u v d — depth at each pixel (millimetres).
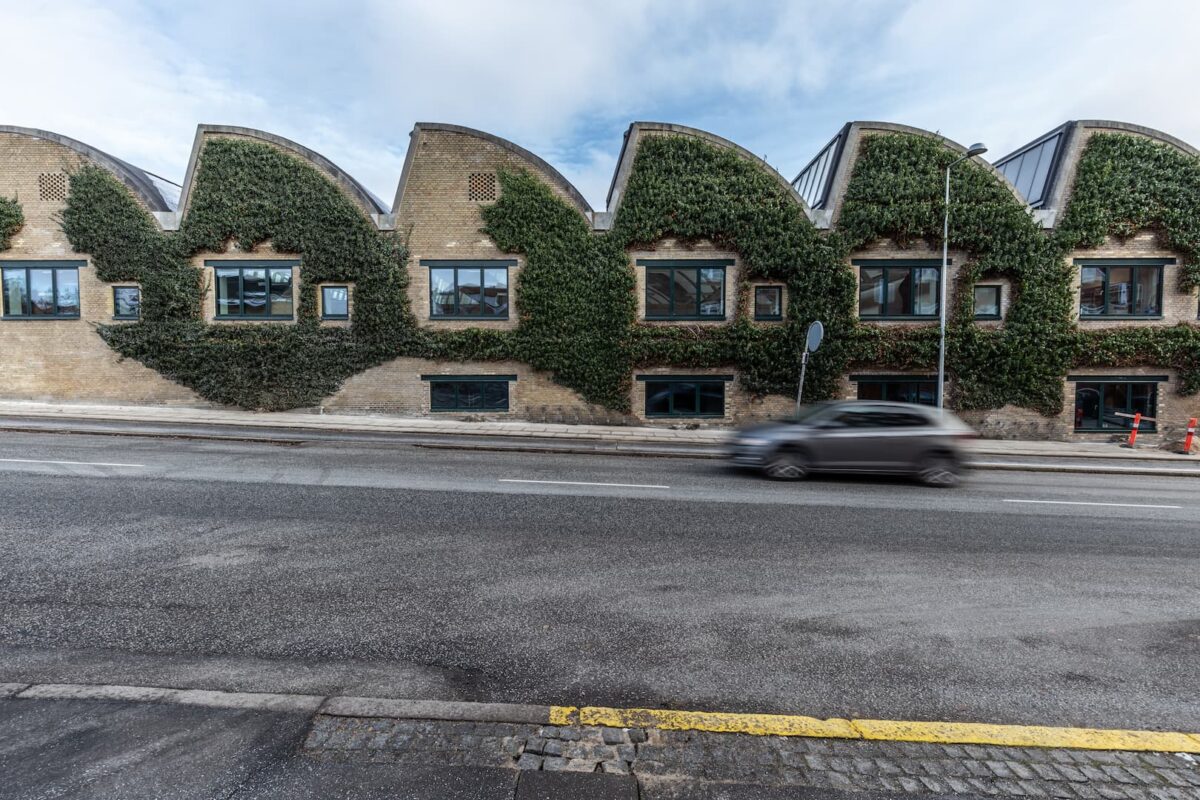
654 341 17766
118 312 18062
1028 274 17359
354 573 5477
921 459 10359
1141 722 3473
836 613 4859
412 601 4898
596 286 17844
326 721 3242
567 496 8695
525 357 17938
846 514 8086
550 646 4195
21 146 17609
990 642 4414
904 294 17797
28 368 17984
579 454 12828
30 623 4336
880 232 17453
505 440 14578
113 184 17562
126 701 3365
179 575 5328
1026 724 3420
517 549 6250
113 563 5574
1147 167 17250
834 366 17578
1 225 17547
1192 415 17453
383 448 12672
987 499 9352
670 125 17547
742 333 17641
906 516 8078
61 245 17766
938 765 3037
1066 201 17469
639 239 17719
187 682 3615
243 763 2881
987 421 17766
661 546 6477
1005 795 2836
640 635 4391
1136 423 16484
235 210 17625
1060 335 17406
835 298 17531
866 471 10383
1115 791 2879
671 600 5043
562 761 2969
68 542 6109
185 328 17812
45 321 17859
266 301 18141
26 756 2869
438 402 18266
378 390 18141
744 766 2980
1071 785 2916
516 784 2793
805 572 5781
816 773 2947
